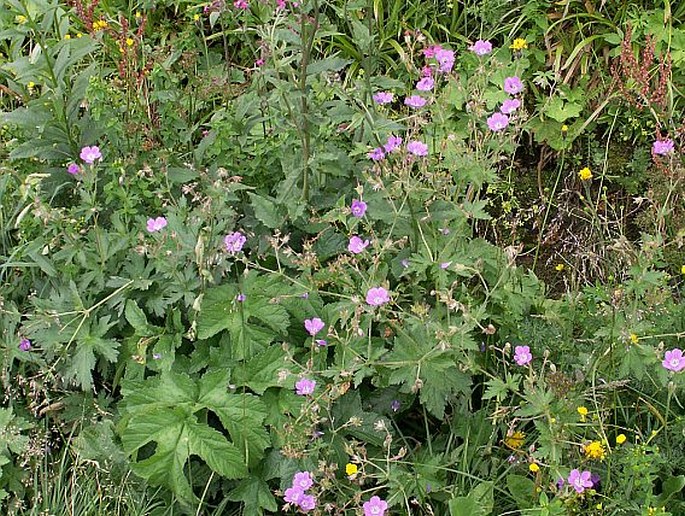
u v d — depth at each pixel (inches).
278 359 49.4
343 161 56.8
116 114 57.7
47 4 54.8
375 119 55.3
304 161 53.1
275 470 48.0
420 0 74.0
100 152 55.7
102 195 57.1
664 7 71.0
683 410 50.5
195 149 59.2
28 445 50.3
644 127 67.8
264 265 55.7
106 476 49.9
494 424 46.6
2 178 55.9
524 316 54.6
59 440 53.2
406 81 70.9
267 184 58.4
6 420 51.1
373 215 51.4
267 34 52.4
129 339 51.8
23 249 54.1
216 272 52.1
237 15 59.4
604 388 48.3
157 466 46.8
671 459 47.5
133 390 49.6
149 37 74.9
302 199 54.5
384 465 49.1
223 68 68.3
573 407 45.9
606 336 49.3
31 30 56.6
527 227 68.6
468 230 55.8
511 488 46.4
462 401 51.4
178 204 55.5
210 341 51.8
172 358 50.5
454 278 53.2
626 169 68.6
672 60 68.9
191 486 48.1
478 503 44.7
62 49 55.2
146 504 48.9
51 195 56.7
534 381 47.9
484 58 66.1
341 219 51.1
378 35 73.0
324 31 55.2
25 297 57.4
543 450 44.4
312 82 57.5
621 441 45.8
